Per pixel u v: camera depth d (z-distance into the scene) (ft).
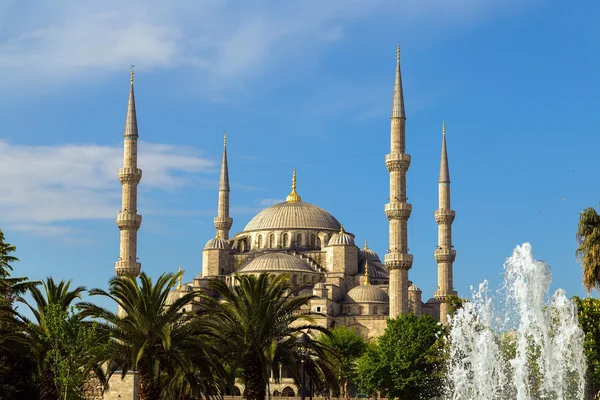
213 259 629.51
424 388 347.15
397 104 483.10
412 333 354.33
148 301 216.54
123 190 518.78
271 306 227.81
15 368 266.16
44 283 253.65
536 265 222.28
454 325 282.56
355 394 480.64
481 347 246.06
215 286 230.27
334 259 613.11
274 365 233.35
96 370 248.93
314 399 411.34
